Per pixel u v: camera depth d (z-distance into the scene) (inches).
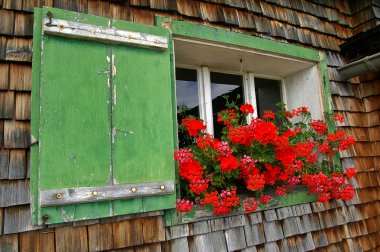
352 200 92.6
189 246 65.9
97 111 57.7
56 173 53.2
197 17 77.8
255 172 67.2
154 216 63.7
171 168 62.9
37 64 55.6
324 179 75.2
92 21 59.6
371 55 94.6
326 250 84.4
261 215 76.2
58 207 53.5
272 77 101.3
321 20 103.9
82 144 55.7
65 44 56.9
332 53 102.3
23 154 55.6
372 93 102.3
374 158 100.8
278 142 67.7
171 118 64.6
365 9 109.3
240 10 86.3
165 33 66.7
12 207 53.3
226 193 63.7
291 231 79.3
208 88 89.0
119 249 59.5
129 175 58.7
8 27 58.5
